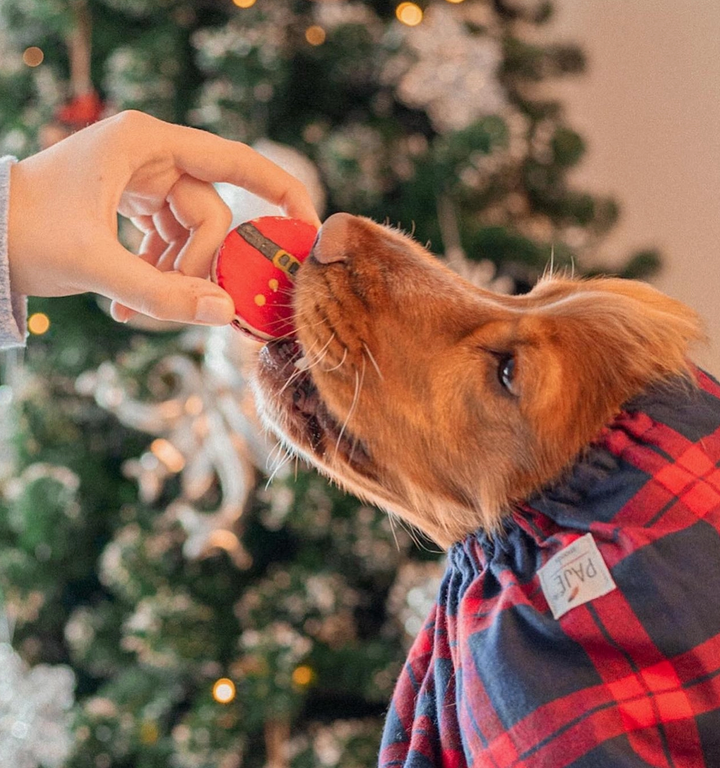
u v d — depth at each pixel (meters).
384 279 0.58
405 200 0.94
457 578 0.56
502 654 0.48
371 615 1.00
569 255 0.98
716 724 0.46
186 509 0.90
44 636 1.08
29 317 0.96
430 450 0.57
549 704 0.47
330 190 0.93
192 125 0.95
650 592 0.47
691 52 1.35
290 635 0.89
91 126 0.54
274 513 0.89
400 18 0.94
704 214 1.35
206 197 0.57
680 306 0.58
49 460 0.99
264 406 0.61
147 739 0.90
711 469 0.50
